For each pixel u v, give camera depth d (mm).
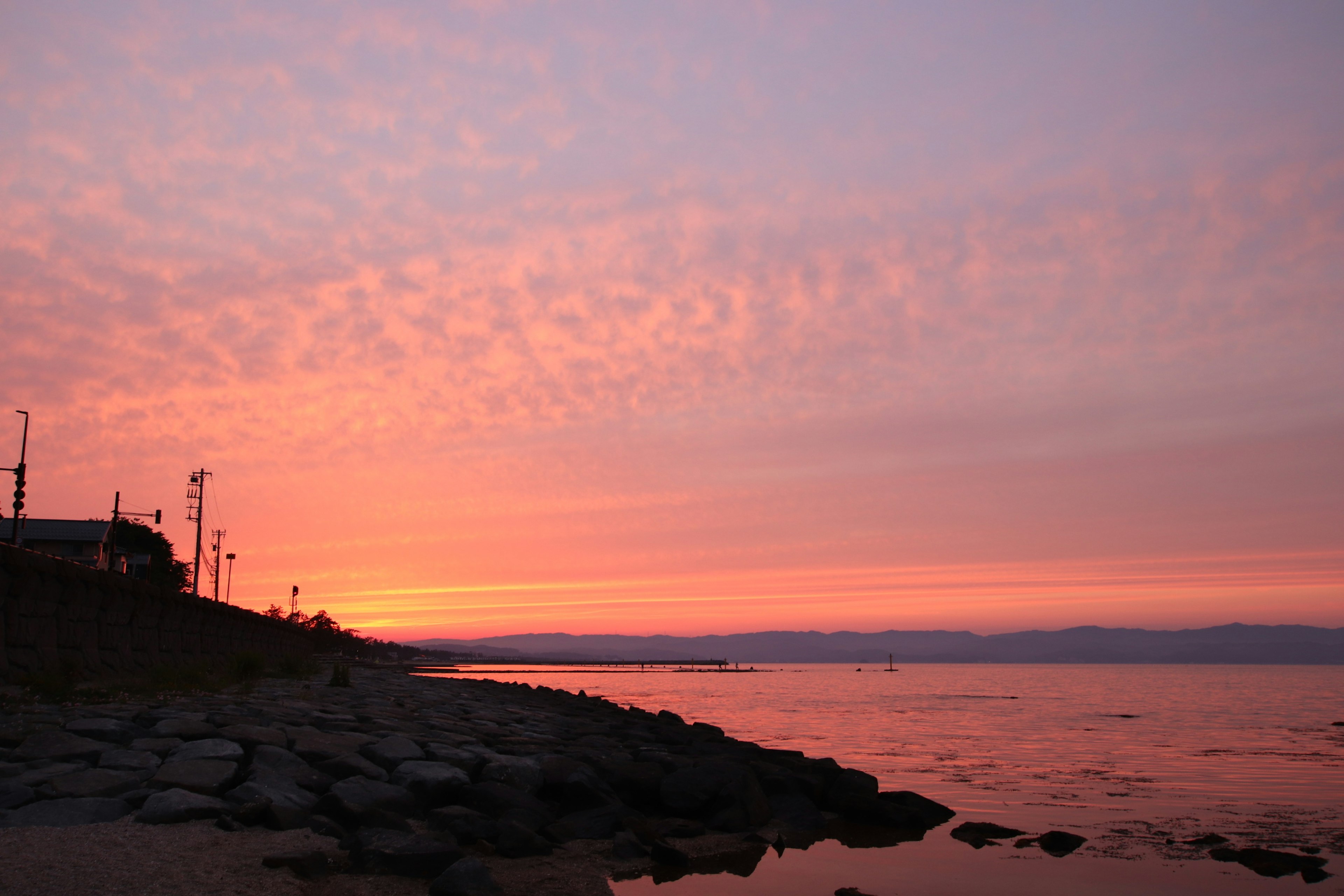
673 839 11750
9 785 8156
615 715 30578
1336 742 32375
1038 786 19859
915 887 10148
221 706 14648
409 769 10875
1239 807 16828
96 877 6617
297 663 31000
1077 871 11211
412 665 172125
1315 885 10695
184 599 24250
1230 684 118312
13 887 6242
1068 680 140500
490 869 9016
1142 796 18312
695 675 186875
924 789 19250
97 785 8461
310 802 9359
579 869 9375
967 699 71688
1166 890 10367
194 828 8094
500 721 20719
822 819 13828
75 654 16984
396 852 7953
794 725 40125
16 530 38531
